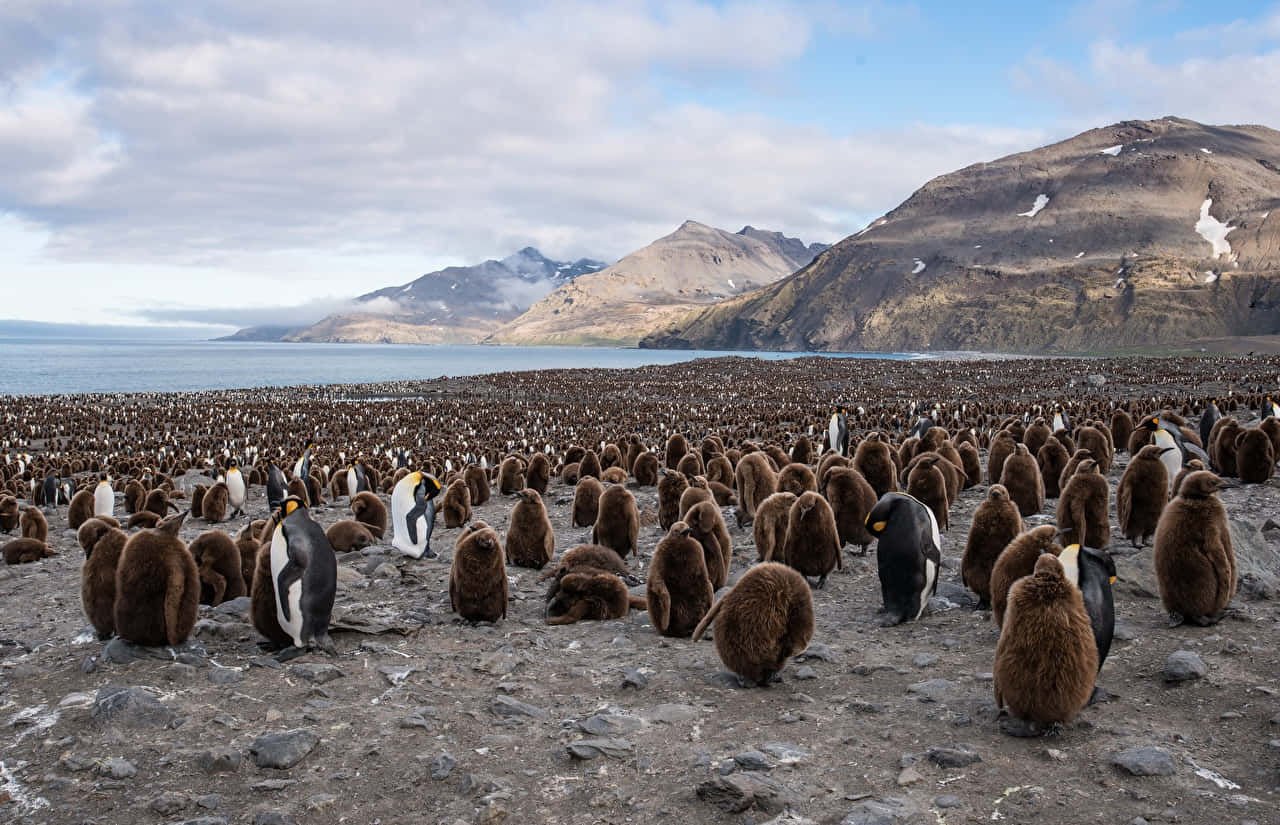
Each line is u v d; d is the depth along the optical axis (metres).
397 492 13.62
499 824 5.30
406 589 11.61
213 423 69.44
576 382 121.19
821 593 10.74
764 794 5.32
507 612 10.34
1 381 161.38
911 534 9.16
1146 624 8.53
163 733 6.59
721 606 7.51
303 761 6.15
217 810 5.47
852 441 37.56
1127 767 5.50
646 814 5.34
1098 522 10.72
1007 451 17.62
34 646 9.10
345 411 81.06
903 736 6.27
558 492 22.16
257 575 8.58
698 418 68.06
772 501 11.35
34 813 5.46
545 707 7.20
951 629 8.98
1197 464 12.98
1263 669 7.05
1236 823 4.85
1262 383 77.56
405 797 5.66
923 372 120.94
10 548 14.93
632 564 12.74
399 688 7.64
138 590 8.16
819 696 7.25
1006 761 5.75
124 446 54.34
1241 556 9.95
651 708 7.02
